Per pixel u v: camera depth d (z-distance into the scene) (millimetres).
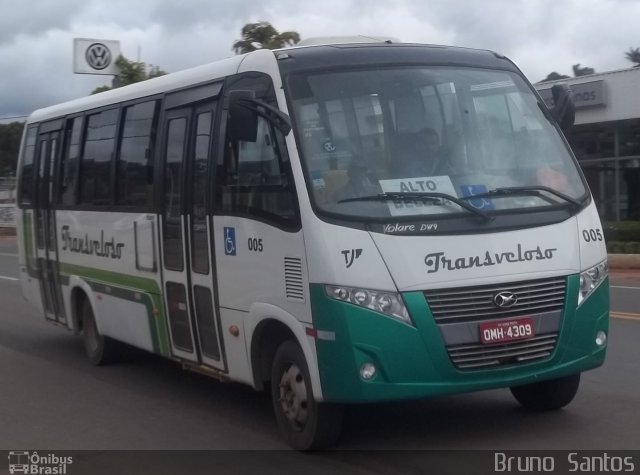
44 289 12664
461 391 6953
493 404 8820
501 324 7008
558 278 7254
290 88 7469
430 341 6828
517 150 7777
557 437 7699
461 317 6926
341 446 7672
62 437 8453
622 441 7547
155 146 9430
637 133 30188
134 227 9852
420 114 7613
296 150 7223
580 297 7359
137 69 31125
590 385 9531
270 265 7488
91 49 30672
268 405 9352
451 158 7492
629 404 8734
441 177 7352
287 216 7254
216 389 10141
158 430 8562
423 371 6836
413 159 7383
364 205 7039
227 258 8102
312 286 6977
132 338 10258
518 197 7426
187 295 8852
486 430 7969
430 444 7641
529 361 7121
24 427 8852
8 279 23219
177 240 8977
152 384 10508
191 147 8758
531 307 7141
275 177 7426
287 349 7520
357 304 6785
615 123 29766
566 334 7273
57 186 11945
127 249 10047
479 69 8102
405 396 6820
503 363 7027
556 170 7797
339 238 6898
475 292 6957
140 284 9812
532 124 8008
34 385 10672
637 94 27812
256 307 7711
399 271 6828
